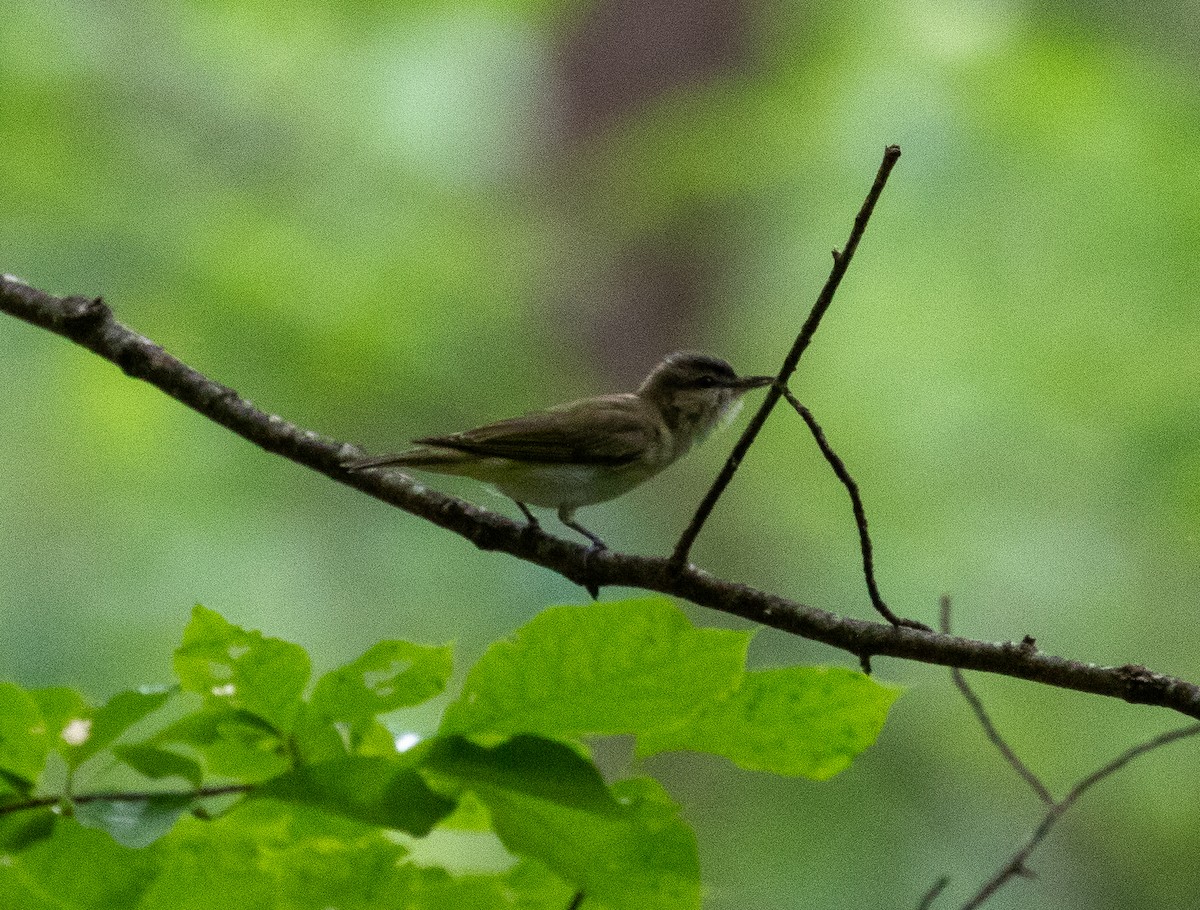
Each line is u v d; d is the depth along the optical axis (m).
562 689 2.78
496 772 2.76
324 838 3.19
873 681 2.93
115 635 14.53
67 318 6.07
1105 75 15.53
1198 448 14.03
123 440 15.24
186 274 15.48
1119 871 13.57
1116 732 14.21
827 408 16.44
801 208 16.45
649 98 17.86
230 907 2.96
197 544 14.95
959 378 15.90
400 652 2.87
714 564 16.08
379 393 16.08
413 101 17.25
